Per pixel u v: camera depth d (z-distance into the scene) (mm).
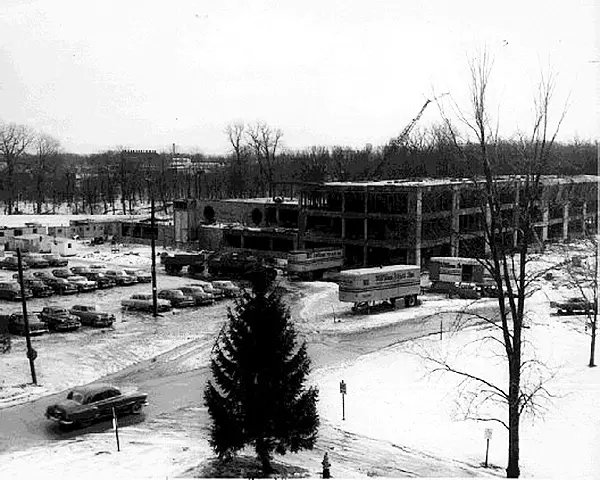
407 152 164625
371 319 55500
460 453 27188
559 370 39688
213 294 63719
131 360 42781
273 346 22000
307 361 23031
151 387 36875
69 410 29281
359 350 45531
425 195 78938
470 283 65812
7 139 181125
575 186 89438
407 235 78625
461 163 35938
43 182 181625
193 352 44812
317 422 22797
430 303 62406
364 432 29391
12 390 35656
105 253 95312
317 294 67312
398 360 42500
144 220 112375
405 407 33125
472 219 83562
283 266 83062
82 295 66062
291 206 95062
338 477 22562
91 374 39375
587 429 30094
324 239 85812
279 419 21953
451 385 36812
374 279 57625
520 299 24391
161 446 26469
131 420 30953
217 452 22453
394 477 23266
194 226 102812
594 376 38438
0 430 29469
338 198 86812
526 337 47938
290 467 23500
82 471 23266
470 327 51969
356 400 34219
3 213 159750
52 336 48906
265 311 22156
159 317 56406
